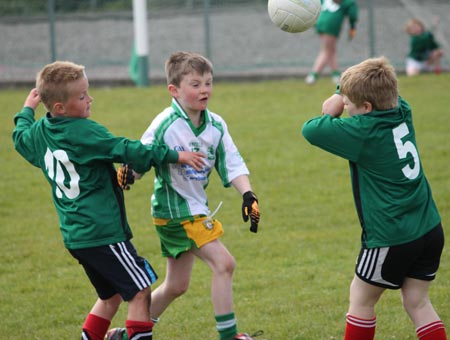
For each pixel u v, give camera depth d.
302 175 32.62
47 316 19.19
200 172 16.05
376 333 17.41
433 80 52.12
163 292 16.75
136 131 39.56
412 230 14.30
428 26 62.69
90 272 15.34
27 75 57.81
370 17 56.84
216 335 17.73
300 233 25.69
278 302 19.72
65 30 66.44
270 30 68.25
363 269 14.63
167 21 71.94
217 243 15.88
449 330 17.33
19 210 29.02
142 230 26.41
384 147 14.47
